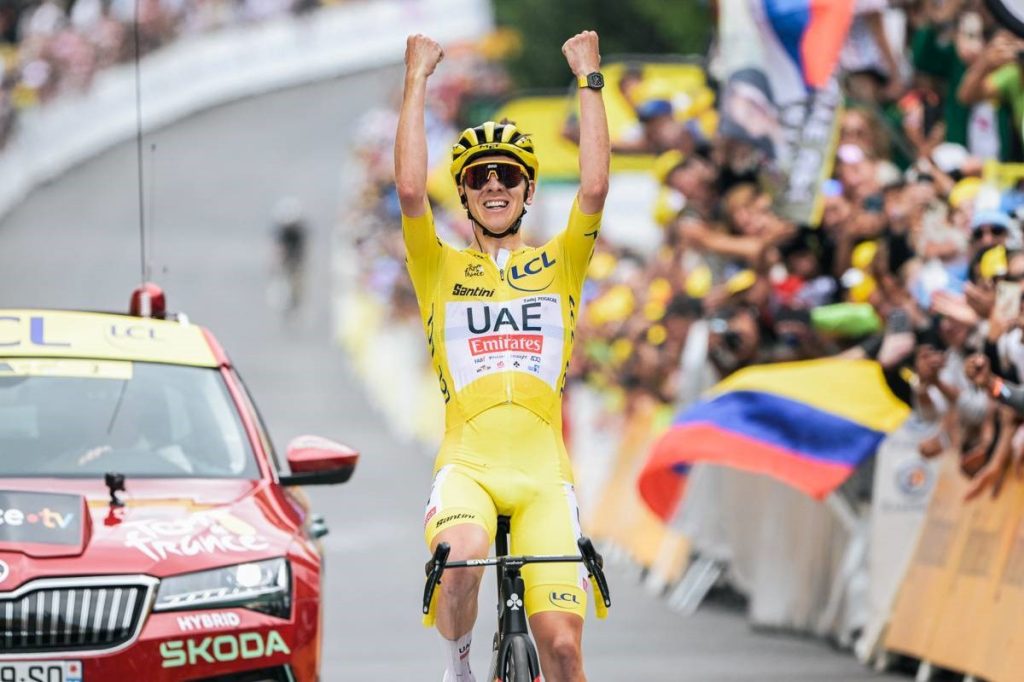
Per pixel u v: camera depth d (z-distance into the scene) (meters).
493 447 16.05
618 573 38.97
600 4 101.19
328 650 27.23
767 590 30.20
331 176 145.75
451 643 15.70
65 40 144.25
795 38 31.47
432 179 77.69
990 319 23.22
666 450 28.97
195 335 21.72
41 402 20.05
